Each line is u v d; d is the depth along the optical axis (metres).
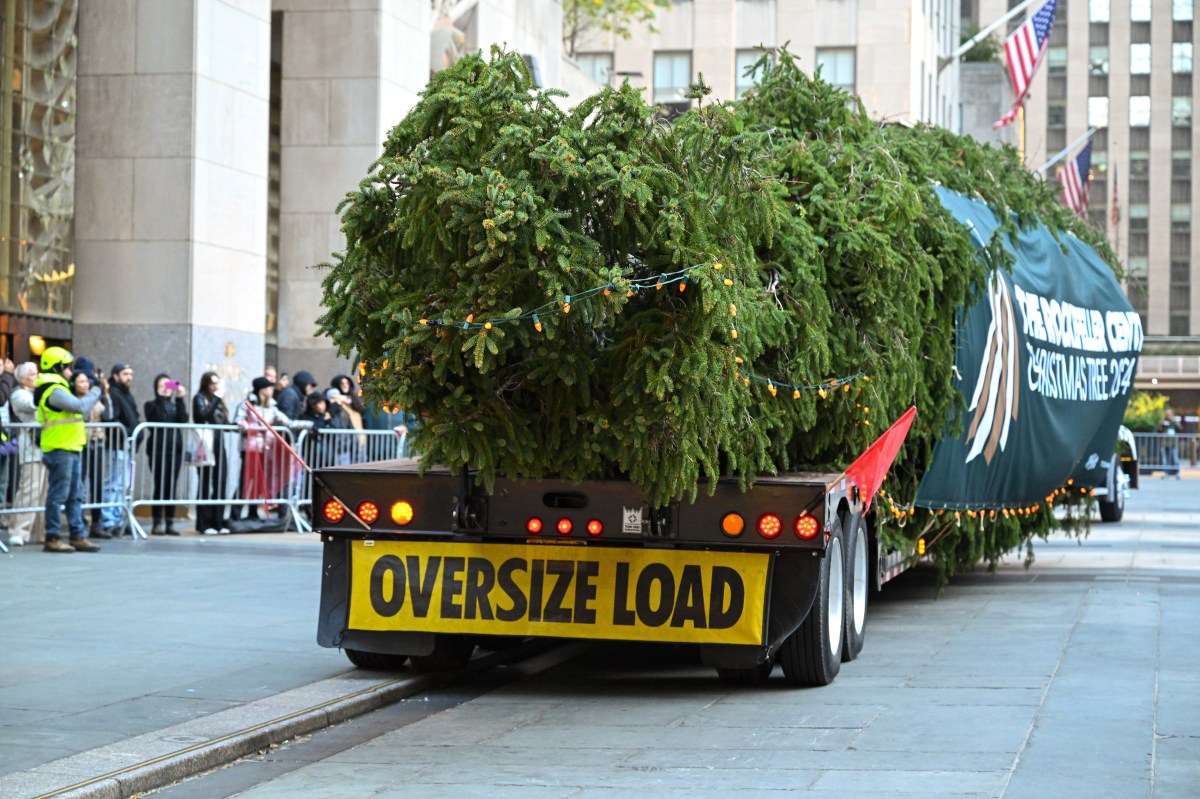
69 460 15.20
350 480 8.97
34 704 7.95
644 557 8.68
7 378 17.38
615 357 8.06
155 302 19.34
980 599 13.27
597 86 36.16
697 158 8.17
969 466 11.96
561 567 8.76
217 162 19.78
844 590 9.48
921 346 10.84
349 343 8.41
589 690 9.09
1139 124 114.38
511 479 8.48
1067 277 14.31
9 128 20.09
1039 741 7.23
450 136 8.09
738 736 7.56
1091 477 15.84
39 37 20.56
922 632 11.20
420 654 8.90
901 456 10.82
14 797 6.06
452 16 25.97
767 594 8.55
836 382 9.27
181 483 17.50
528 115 8.09
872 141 11.23
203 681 8.71
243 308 20.39
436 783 6.66
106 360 19.45
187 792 6.54
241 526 18.23
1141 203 114.19
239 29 20.20
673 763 6.97
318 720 7.93
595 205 7.88
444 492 8.86
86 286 19.55
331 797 6.42
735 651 8.59
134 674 8.85
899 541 11.26
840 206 9.80
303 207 23.23
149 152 19.36
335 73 23.12
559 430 8.27
